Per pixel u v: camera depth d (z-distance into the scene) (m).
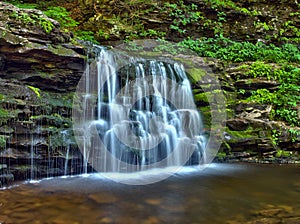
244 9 10.09
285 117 6.83
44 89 5.27
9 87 4.74
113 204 3.54
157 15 9.38
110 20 8.98
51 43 5.37
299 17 10.41
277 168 5.61
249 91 7.26
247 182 4.64
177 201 3.70
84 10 9.22
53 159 4.70
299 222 3.05
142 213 3.29
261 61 8.20
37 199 3.65
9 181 4.25
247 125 6.54
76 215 3.19
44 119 4.79
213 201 3.72
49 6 9.12
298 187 4.38
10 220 3.03
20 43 4.96
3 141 4.28
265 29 9.98
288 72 7.67
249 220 3.12
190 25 9.56
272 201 3.74
